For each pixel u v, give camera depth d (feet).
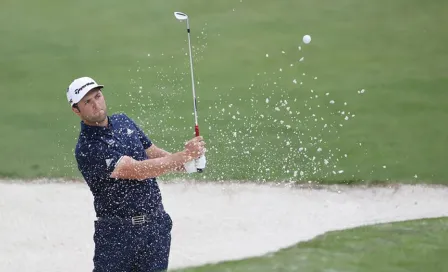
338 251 53.93
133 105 105.60
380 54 121.39
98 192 51.31
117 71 119.44
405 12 139.54
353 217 75.00
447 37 126.72
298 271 49.98
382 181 82.07
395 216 73.82
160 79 115.24
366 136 93.25
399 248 53.98
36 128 101.50
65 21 144.56
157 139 93.81
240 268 53.52
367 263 50.93
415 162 86.17
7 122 103.65
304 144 91.35
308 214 76.43
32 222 78.59
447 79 110.01
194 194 81.76
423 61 117.29
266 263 52.80
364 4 144.87
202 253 69.00
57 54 128.98
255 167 86.17
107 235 51.52
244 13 143.54
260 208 78.02
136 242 51.26
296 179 83.71
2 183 86.43
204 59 122.93
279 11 143.74
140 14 146.20
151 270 52.03
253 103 104.63
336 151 89.45
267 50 125.08
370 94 105.91
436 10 139.23
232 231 73.72
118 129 52.29
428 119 97.55
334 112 100.58
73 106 50.52
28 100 111.14
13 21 146.30
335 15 140.26
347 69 115.75
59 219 79.05
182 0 152.87
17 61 126.62
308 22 137.49
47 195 83.87
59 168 89.97
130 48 129.49
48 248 73.72
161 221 52.24
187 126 97.76
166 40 132.26
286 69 116.78
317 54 122.72
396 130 94.58
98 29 139.85
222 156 89.35
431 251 53.16
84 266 70.23
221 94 107.96
